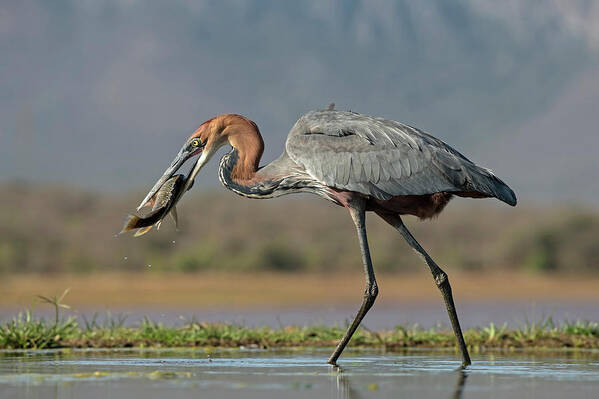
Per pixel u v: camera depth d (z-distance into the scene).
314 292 29.69
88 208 47.59
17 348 11.12
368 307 9.62
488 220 46.94
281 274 35.62
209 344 11.60
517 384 7.94
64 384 7.83
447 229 44.53
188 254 37.31
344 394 7.35
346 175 9.82
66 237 40.91
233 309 22.58
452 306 9.68
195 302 25.75
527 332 12.10
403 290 30.83
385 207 10.06
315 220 46.19
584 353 10.78
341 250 39.81
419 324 16.47
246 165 10.39
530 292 30.81
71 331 11.90
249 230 42.91
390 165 9.77
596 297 28.67
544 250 39.41
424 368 9.13
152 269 36.00
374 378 8.33
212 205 48.12
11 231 40.34
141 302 25.55
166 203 10.16
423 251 9.91
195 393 7.37
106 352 10.72
